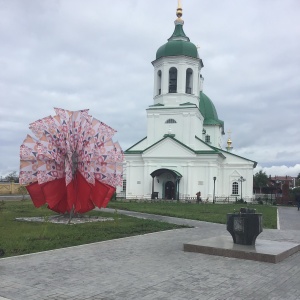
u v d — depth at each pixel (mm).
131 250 11648
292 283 8086
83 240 13062
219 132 64062
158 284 7809
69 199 18578
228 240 12414
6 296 6879
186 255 10961
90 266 9336
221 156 53375
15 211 23984
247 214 11547
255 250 10672
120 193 56875
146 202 43281
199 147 52812
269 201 59438
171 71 54281
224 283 7969
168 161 52500
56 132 18672
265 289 7602
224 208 35062
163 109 53781
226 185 55969
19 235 13562
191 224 20391
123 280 8070
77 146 19250
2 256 10195
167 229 17344
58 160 18688
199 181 51656
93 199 19828
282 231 18141
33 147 18547
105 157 19781
